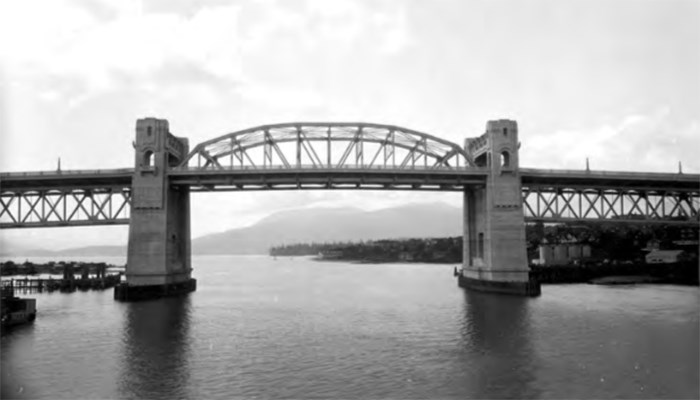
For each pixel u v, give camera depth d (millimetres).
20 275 149125
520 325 51562
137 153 79688
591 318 55531
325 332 49469
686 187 92062
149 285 77750
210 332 49625
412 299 78688
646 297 75875
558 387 31109
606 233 140750
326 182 85250
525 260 81438
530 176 84750
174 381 32875
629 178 86250
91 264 167500
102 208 83625
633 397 29156
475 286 88938
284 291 98250
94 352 40906
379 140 90250
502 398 29234
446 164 91688
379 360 37938
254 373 34625
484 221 87375
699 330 47938
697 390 30281
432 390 30766
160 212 79250
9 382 32750
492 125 83500
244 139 89125
